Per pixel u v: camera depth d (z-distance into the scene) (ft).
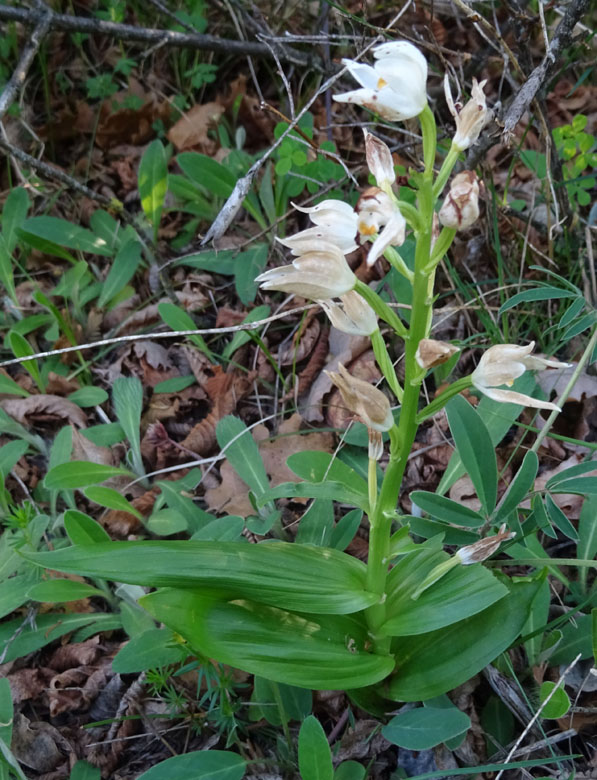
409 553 1.31
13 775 1.38
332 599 1.20
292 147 2.05
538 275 2.06
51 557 1.16
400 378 1.96
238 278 2.08
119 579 1.14
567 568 1.59
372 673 1.20
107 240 2.27
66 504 1.82
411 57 0.99
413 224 1.03
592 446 1.55
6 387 1.95
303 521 1.55
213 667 1.32
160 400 2.00
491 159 2.46
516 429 1.85
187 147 2.57
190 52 2.77
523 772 1.29
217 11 2.76
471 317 2.05
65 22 2.23
